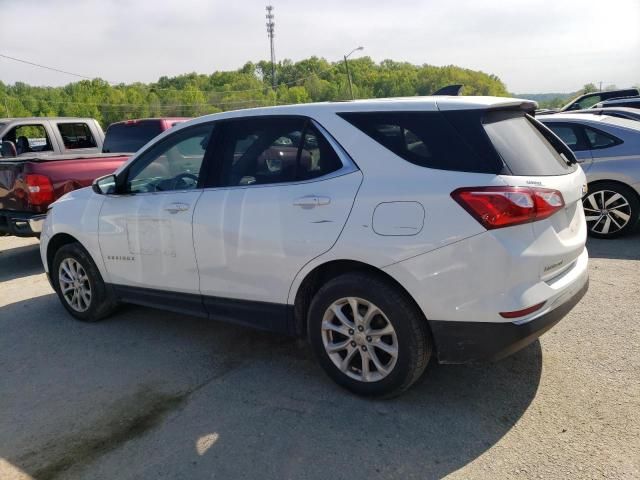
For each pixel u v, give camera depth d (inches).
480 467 103.3
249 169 141.6
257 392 135.8
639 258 230.8
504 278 108.7
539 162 121.6
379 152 122.3
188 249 150.4
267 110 142.5
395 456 107.8
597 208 266.8
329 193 124.8
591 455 104.9
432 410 123.4
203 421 123.6
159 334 177.6
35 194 246.5
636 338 153.3
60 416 129.0
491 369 140.4
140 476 105.9
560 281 118.5
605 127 263.3
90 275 183.0
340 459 107.7
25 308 210.5
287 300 135.6
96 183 177.6
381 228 117.3
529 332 111.0
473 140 114.3
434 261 112.4
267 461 108.3
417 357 118.6
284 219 131.0
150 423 124.0
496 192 108.0
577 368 138.6
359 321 125.0
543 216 111.8
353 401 128.9
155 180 162.7
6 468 110.3
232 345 165.9
